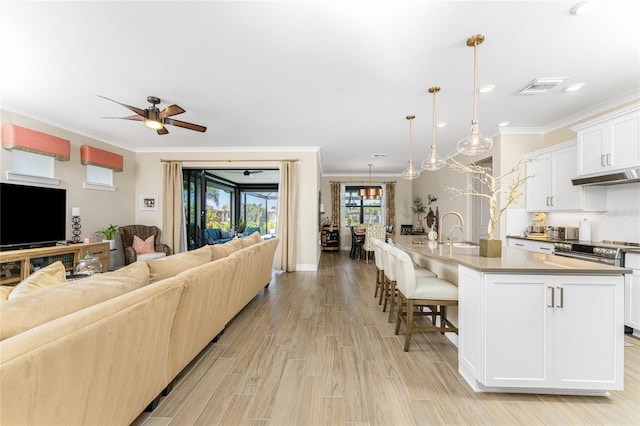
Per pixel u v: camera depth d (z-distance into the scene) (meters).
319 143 5.59
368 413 1.68
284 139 5.29
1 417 0.79
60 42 2.26
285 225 5.87
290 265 5.84
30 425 0.87
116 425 1.29
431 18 1.96
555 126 4.21
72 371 0.99
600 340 1.77
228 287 2.58
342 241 9.70
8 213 3.62
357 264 6.84
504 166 4.50
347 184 9.64
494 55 2.42
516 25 2.03
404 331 2.90
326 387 1.94
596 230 3.61
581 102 3.43
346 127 4.50
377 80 2.89
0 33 2.13
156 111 3.23
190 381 2.00
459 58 2.47
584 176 3.38
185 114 3.92
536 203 4.26
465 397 1.84
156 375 1.60
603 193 3.49
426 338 2.75
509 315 1.82
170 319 1.63
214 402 1.77
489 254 2.27
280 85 3.01
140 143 5.62
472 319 1.95
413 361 2.30
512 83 2.94
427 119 4.09
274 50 2.36
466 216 5.73
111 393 1.22
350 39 2.21
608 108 3.44
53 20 1.99
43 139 3.92
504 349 1.82
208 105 3.58
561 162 3.85
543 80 2.87
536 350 1.80
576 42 2.23
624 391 1.89
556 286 1.79
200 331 2.14
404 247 3.21
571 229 3.89
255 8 1.87
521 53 2.39
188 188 6.36
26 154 3.96
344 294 4.27
